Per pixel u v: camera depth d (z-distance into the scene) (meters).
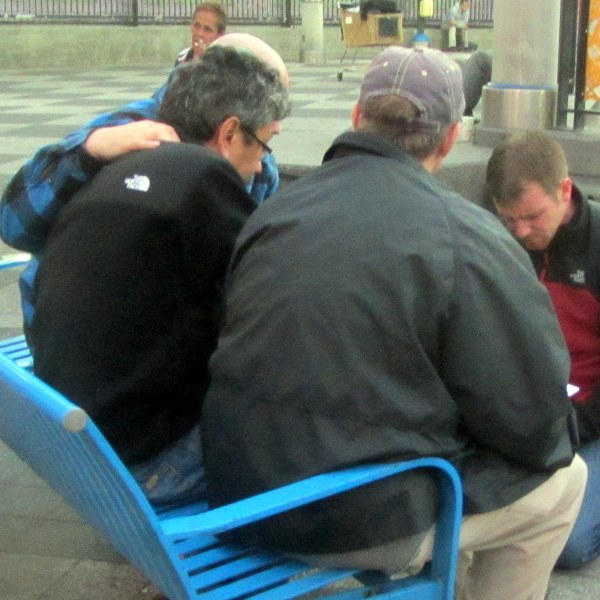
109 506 2.00
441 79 2.17
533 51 6.65
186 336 2.30
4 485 3.46
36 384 1.90
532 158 2.78
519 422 2.06
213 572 2.16
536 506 2.19
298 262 2.04
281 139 7.14
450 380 2.04
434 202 2.06
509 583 2.33
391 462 1.99
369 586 2.20
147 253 2.25
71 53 19.25
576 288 2.92
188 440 2.41
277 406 2.02
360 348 1.98
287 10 21.39
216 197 2.29
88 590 2.87
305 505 2.05
